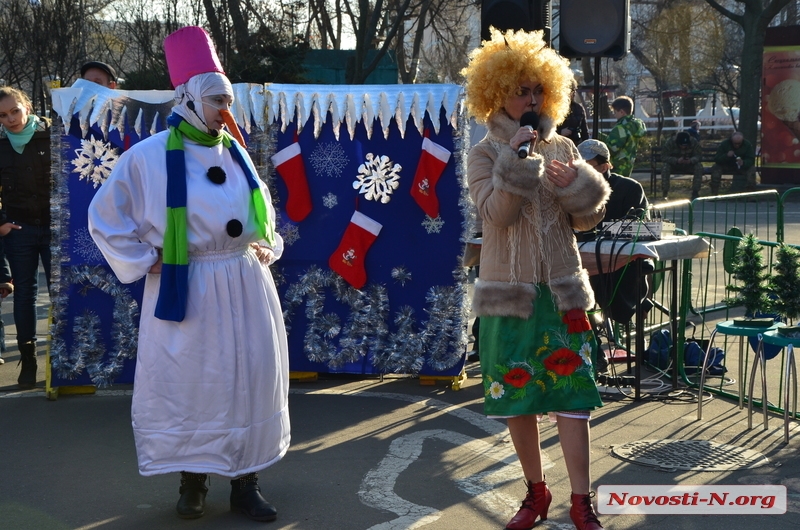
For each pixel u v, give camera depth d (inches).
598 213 147.7
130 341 239.8
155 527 154.2
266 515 155.3
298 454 190.9
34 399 236.4
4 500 166.4
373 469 181.0
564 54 318.3
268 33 721.6
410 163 239.0
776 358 275.7
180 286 146.1
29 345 247.6
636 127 415.2
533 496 151.2
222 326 149.6
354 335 244.8
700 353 253.3
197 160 152.3
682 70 1444.4
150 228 150.3
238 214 151.9
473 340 294.5
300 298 245.3
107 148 234.4
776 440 196.4
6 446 197.3
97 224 148.0
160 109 235.3
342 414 220.1
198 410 148.6
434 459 186.7
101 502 165.6
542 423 209.2
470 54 154.4
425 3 1109.7
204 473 158.6
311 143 240.7
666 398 231.9
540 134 145.9
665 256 229.3
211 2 732.0
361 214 240.8
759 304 201.3
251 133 239.9
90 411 225.0
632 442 195.5
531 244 144.1
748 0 1046.4
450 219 239.1
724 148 893.2
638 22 1455.5
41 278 437.7
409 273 242.1
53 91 231.0
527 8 295.4
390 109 236.5
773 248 242.7
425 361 243.4
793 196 881.5
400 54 1218.0
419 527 152.6
